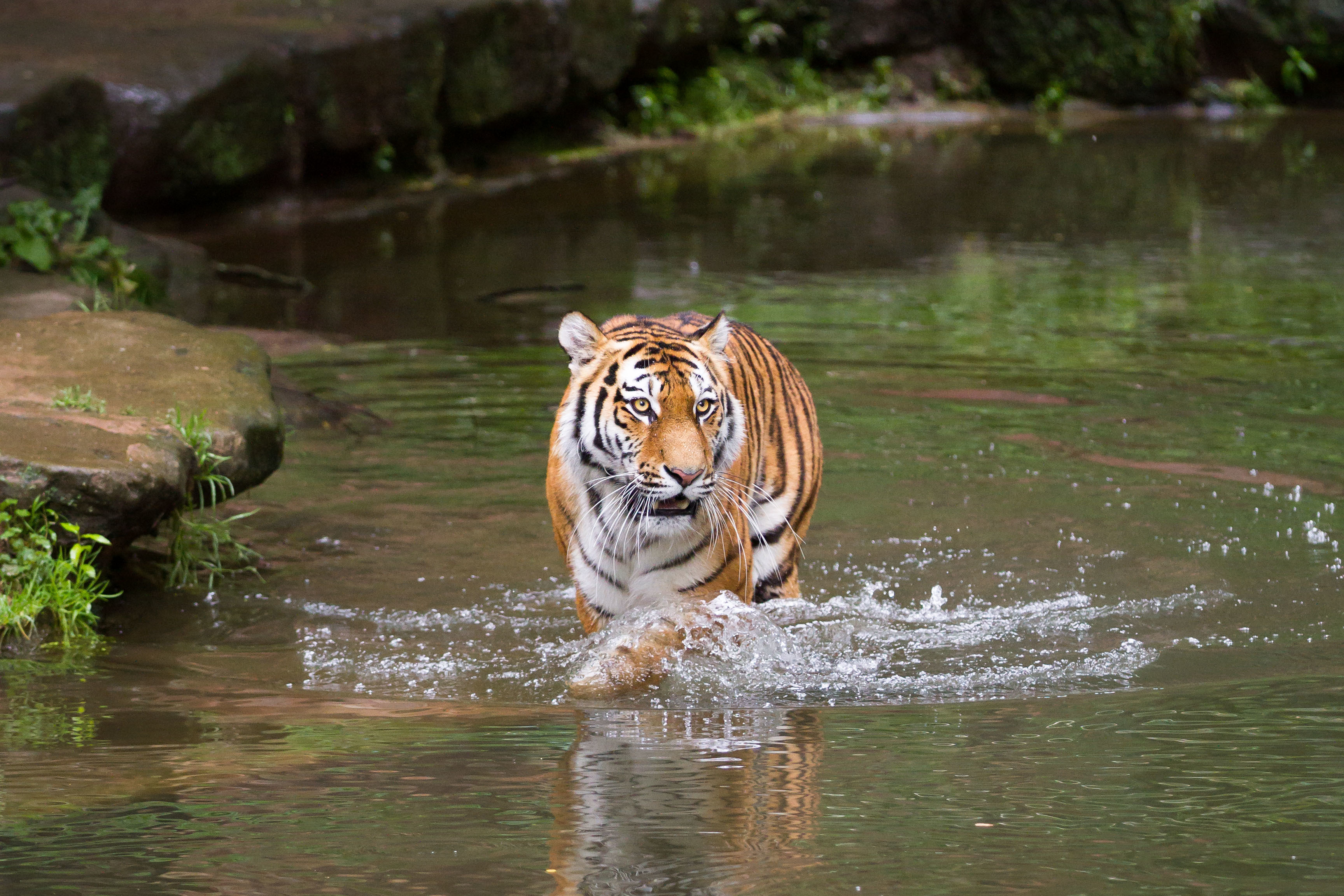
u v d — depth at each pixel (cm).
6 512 833
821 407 1373
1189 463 1180
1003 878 447
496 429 1327
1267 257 2153
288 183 2511
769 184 2953
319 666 805
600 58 3173
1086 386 1441
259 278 2003
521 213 2628
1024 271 2081
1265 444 1229
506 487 1166
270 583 960
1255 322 1727
